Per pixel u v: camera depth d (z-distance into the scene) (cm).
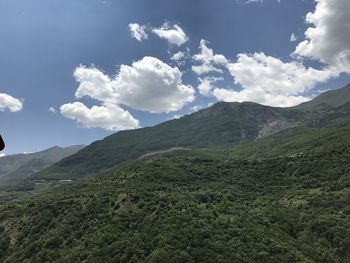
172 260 13288
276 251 14350
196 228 15125
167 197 19325
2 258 18050
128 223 17000
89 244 15862
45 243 17100
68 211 19450
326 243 16338
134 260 14138
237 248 14138
